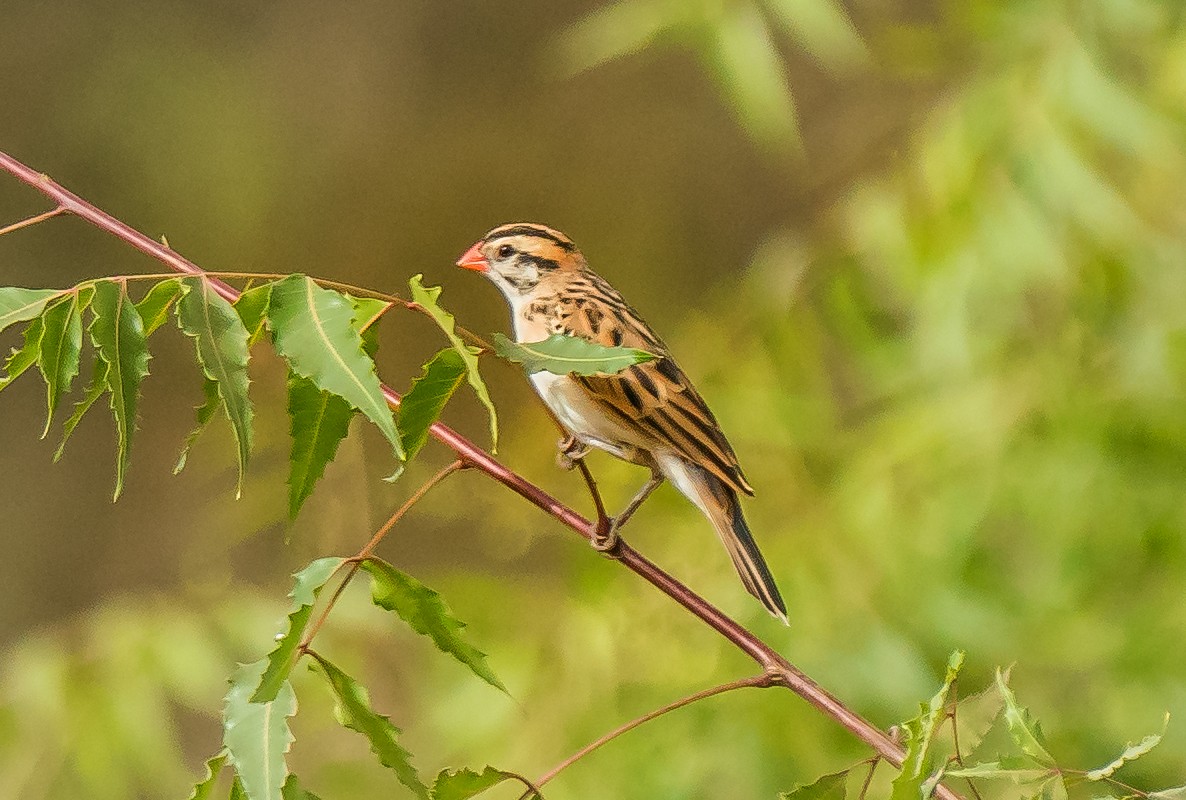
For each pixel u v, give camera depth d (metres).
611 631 9.49
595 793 9.20
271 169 19.81
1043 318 9.99
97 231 19.75
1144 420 9.45
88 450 18.45
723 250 18.58
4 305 4.73
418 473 10.83
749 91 9.44
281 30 20.44
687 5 9.52
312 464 4.86
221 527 15.03
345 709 4.90
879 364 9.84
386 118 20.02
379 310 4.71
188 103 20.17
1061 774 4.80
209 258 19.59
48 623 17.83
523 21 20.23
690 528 9.78
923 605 9.21
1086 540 9.42
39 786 8.76
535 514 10.36
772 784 8.90
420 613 5.08
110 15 20.42
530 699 9.55
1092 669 9.28
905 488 9.59
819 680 8.98
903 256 9.59
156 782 9.22
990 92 9.70
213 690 8.94
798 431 9.84
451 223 19.42
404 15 20.22
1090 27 9.75
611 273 18.69
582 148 19.44
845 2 15.70
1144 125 9.47
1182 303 9.68
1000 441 9.55
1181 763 8.92
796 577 9.38
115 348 4.66
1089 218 9.42
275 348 4.43
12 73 19.98
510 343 4.66
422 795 4.91
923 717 4.75
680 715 9.24
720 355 10.05
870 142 15.56
